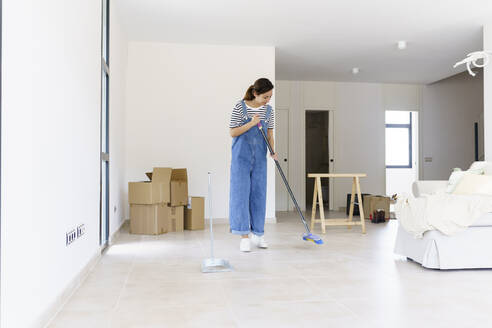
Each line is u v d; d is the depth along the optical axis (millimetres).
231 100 6062
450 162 8688
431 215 2980
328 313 2023
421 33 5641
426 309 2086
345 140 8602
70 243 2320
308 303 2188
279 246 4031
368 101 8664
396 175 9852
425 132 8711
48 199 1897
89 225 2896
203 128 5996
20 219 1547
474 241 2990
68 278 2279
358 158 8633
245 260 3338
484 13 4961
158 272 2922
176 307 2125
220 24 5250
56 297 2027
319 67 7395
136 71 5891
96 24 3178
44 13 1842
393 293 2381
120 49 5180
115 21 4660
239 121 3674
